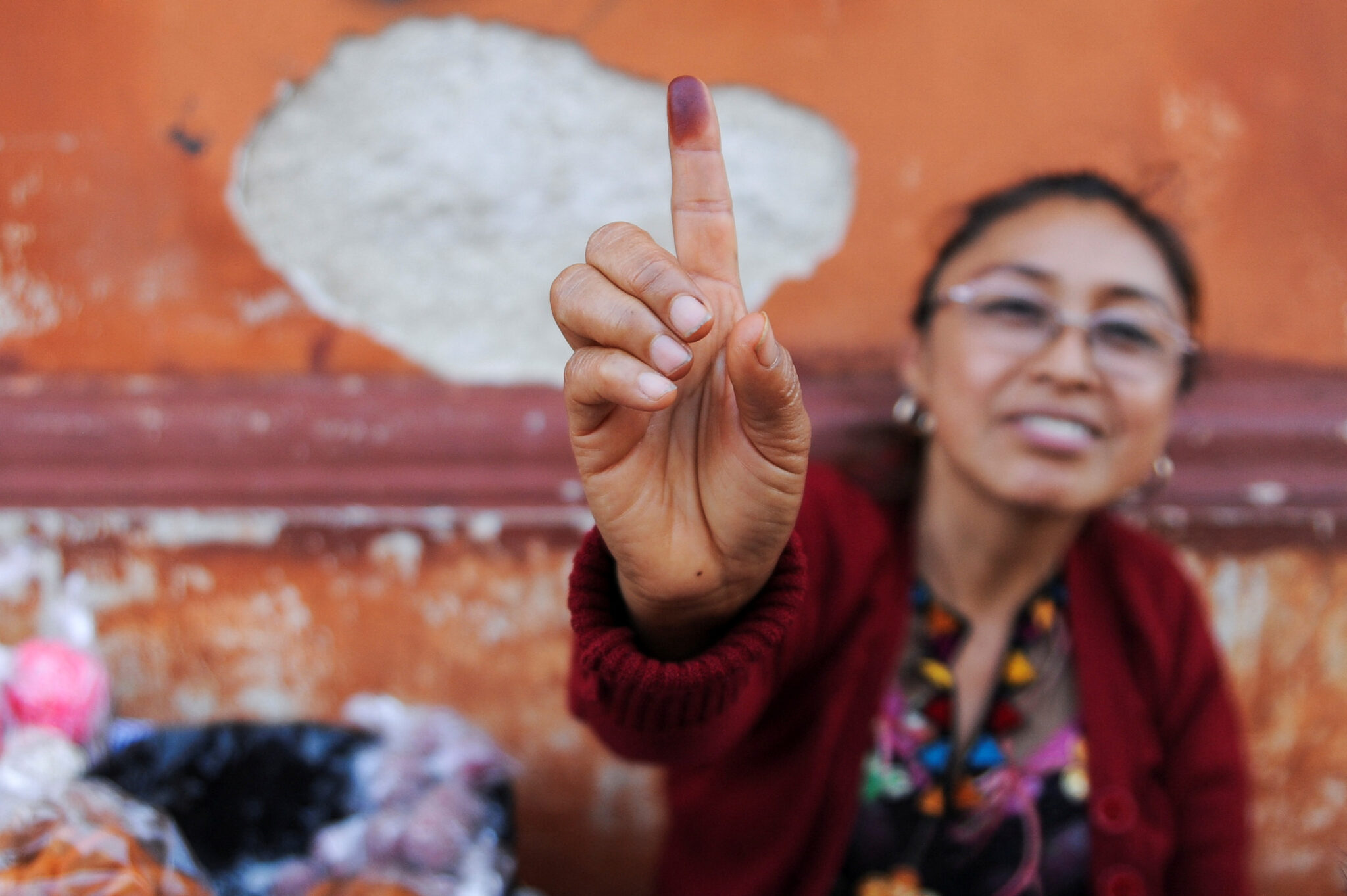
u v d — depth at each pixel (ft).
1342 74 4.94
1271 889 5.20
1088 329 3.80
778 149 4.92
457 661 5.07
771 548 2.41
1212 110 4.93
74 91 4.74
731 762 3.95
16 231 4.79
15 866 3.11
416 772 4.25
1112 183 4.13
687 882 4.16
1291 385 5.01
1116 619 4.17
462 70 4.84
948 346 3.94
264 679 5.02
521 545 5.01
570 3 4.83
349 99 4.83
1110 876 3.87
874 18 4.88
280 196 4.85
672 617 2.49
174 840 3.45
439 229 4.92
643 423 2.29
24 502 4.86
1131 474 3.89
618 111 4.90
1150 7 4.88
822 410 4.91
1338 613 5.06
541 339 5.01
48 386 4.85
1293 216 4.97
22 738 3.99
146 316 4.87
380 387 4.97
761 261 4.96
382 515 4.96
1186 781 4.19
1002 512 3.91
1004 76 4.91
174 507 4.90
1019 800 3.93
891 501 4.24
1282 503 5.00
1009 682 4.00
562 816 5.19
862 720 3.87
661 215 4.97
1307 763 5.15
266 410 4.90
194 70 4.76
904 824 3.94
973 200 4.58
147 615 4.95
